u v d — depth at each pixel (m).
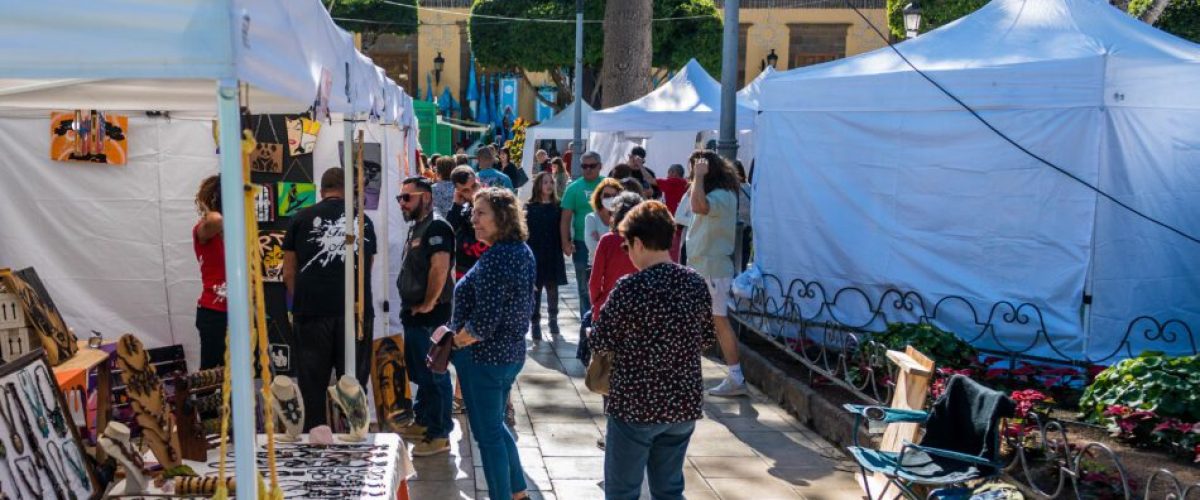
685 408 4.02
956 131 7.24
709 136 17.42
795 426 6.97
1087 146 6.76
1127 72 6.72
